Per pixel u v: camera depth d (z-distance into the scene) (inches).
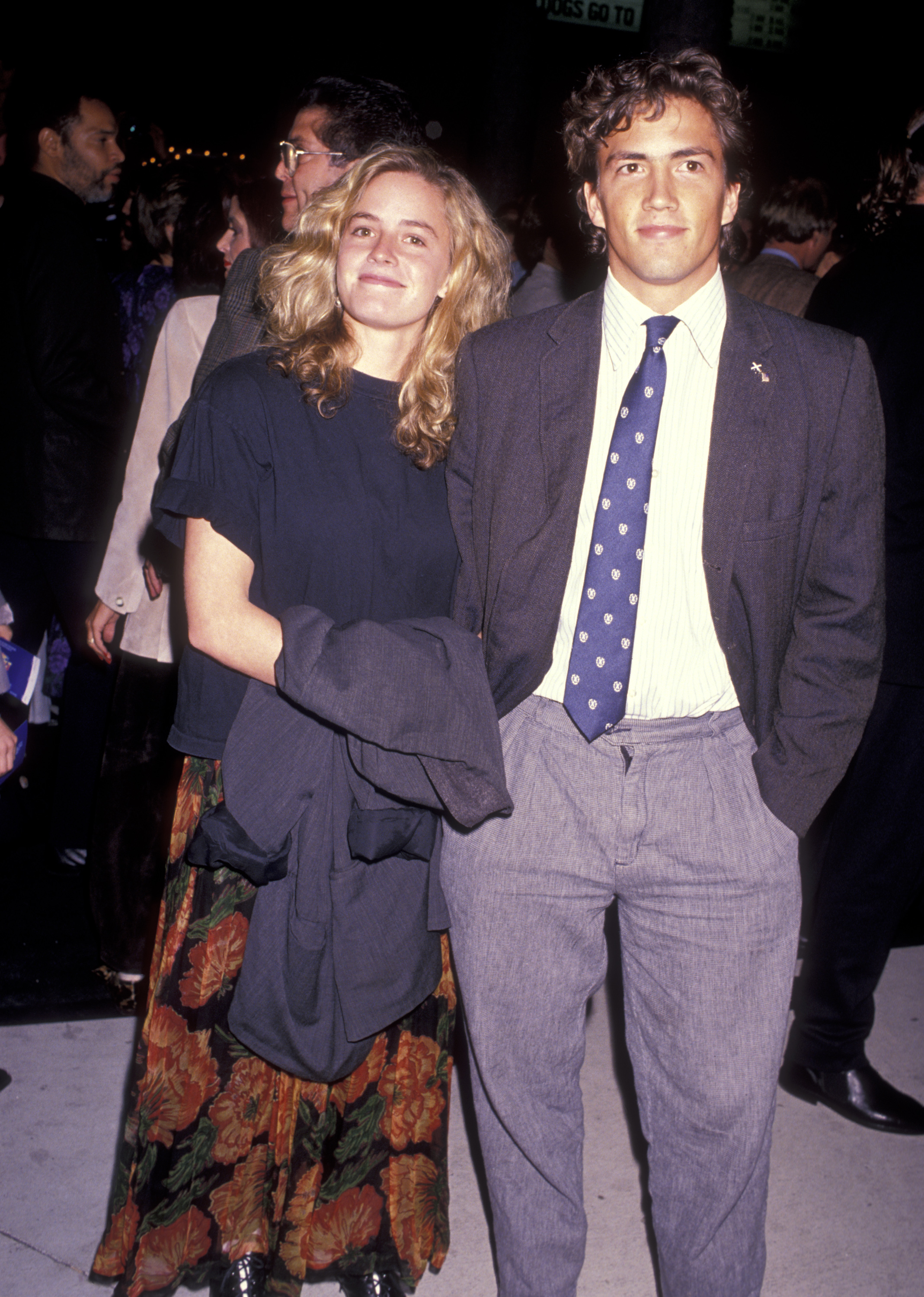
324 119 72.6
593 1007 101.7
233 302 70.5
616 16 310.5
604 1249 74.3
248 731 58.5
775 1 307.0
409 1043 66.3
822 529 56.8
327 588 59.6
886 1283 73.4
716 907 57.2
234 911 61.9
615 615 56.1
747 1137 58.5
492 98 314.0
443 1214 70.7
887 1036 99.2
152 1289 65.4
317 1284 70.1
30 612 116.9
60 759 118.4
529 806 58.1
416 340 61.1
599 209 59.4
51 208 105.2
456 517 61.5
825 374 55.5
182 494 55.6
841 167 321.1
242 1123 64.6
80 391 105.7
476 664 57.1
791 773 57.1
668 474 56.2
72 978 101.8
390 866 60.8
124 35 341.4
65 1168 77.8
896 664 79.7
